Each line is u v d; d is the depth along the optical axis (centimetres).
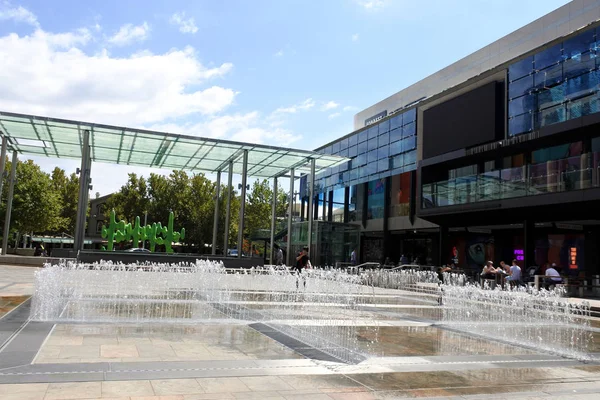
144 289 1605
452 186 2639
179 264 2480
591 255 2486
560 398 522
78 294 1355
